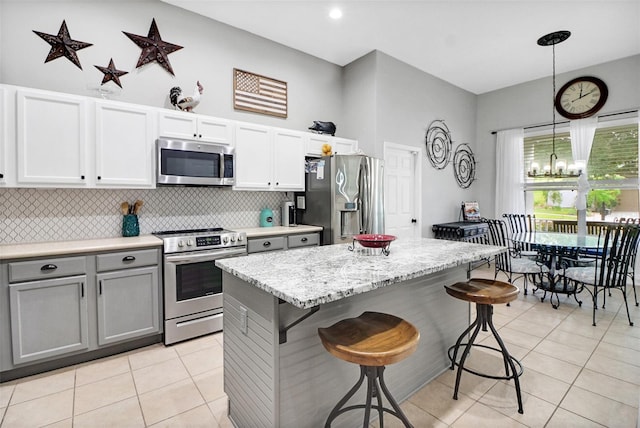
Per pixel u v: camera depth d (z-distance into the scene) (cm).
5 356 210
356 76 446
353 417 171
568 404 190
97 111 256
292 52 414
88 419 179
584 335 284
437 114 517
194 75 337
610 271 302
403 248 223
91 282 237
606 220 468
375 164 389
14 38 251
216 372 228
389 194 449
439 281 224
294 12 338
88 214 282
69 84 272
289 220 399
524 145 550
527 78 523
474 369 230
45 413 184
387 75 435
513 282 457
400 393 196
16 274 210
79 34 276
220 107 356
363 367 135
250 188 342
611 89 455
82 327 234
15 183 227
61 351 227
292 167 377
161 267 268
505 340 275
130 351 258
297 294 121
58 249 225
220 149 313
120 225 297
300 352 147
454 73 502
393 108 445
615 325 306
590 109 471
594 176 478
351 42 401
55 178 240
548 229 523
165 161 282
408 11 336
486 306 195
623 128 452
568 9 333
